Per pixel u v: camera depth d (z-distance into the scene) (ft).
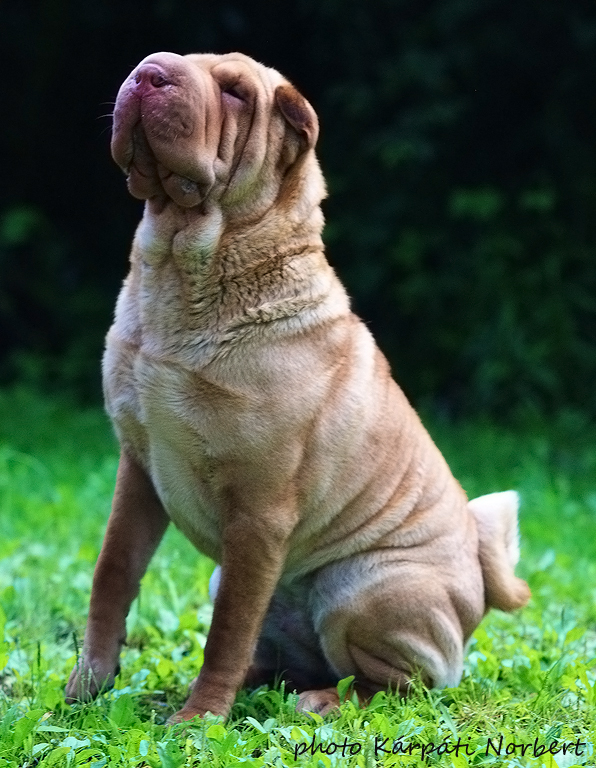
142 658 25.09
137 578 23.32
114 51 77.25
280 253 21.81
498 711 22.29
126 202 77.20
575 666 24.25
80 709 21.16
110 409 22.79
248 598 21.61
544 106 70.08
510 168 70.54
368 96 69.77
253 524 21.57
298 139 22.00
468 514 25.36
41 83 76.64
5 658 23.48
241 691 22.97
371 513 23.25
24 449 52.16
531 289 67.92
